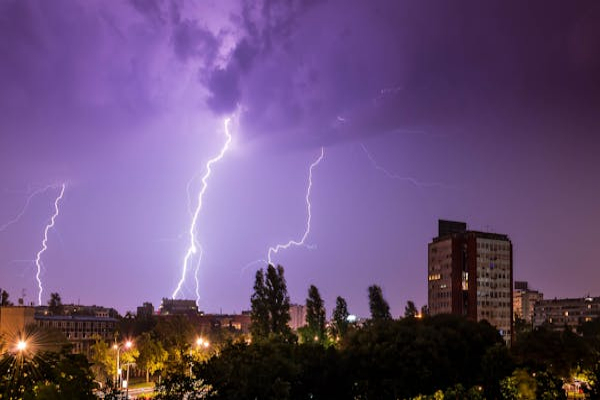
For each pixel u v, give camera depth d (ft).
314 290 389.80
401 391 235.40
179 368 216.13
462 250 561.84
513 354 257.75
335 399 238.07
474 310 541.75
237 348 224.33
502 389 222.48
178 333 467.93
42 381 133.28
